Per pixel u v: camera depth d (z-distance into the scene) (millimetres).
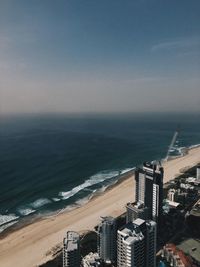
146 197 128250
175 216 135625
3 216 145375
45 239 122375
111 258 100625
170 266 98562
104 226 99438
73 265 89562
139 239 87688
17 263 105688
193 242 114125
